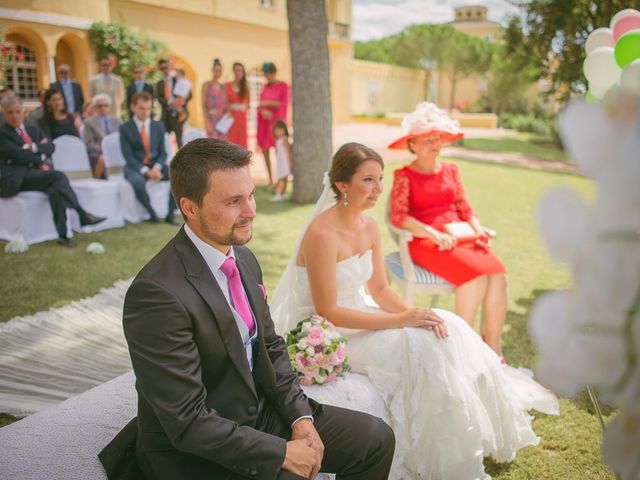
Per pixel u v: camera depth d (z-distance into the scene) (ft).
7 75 47.93
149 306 5.17
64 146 22.56
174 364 5.13
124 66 47.83
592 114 2.50
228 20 63.26
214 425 5.24
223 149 5.49
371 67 107.96
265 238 20.54
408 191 12.11
